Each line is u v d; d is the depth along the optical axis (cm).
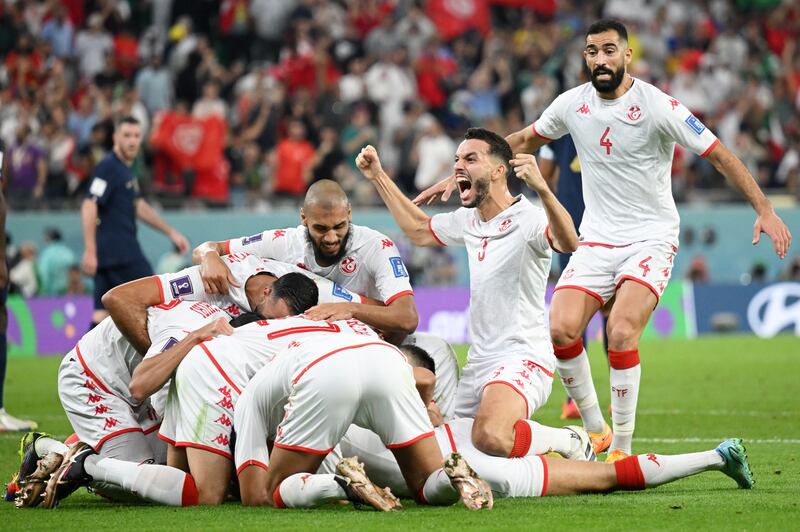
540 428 2195
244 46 7931
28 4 7681
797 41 9050
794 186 7594
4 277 3178
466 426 2175
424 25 7988
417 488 1997
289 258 2461
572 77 7656
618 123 2623
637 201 2642
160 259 6456
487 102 7619
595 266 2645
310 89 7412
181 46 7488
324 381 1919
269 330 2108
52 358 5806
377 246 2431
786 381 4456
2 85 7044
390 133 7412
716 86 8150
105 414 2206
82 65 7569
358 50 7975
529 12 8631
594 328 6631
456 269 6688
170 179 6712
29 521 1906
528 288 2334
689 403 3834
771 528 1769
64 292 6272
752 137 7806
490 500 1914
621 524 1791
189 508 2000
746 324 6844
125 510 2002
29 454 2155
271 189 6812
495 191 2370
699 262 7019
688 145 2577
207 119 6744
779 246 2508
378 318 2331
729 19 8956
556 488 2081
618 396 2522
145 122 6850
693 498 2048
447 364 2423
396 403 1953
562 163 3288
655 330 6744
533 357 2317
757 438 3028
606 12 8700
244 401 2014
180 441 2067
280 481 1988
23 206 6456
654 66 8375
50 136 6681
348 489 1908
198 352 2072
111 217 4103
